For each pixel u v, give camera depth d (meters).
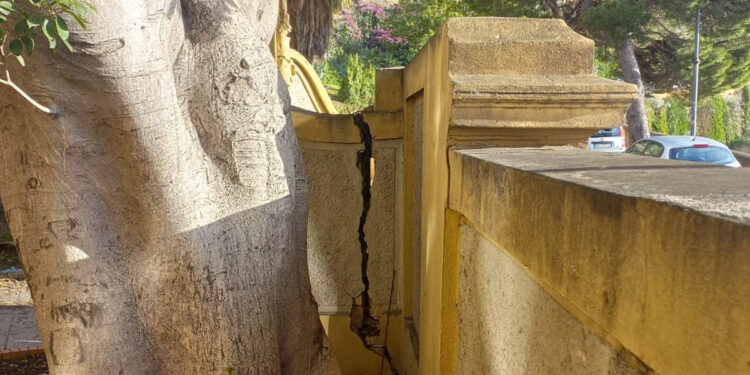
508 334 1.94
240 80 2.81
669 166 1.64
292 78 6.61
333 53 26.38
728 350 0.80
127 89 2.37
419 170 4.25
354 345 5.21
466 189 2.34
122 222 2.62
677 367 0.92
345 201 5.13
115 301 2.61
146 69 2.39
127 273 2.65
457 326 2.77
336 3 11.53
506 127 2.53
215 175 2.80
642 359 1.03
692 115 18.34
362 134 5.02
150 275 2.65
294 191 3.06
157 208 2.57
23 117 2.46
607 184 1.27
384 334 5.21
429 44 3.39
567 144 2.61
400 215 4.95
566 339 1.45
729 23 18.44
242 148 2.82
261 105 2.87
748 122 28.69
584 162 1.82
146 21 2.41
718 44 19.83
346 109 20.73
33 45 2.13
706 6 18.33
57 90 2.37
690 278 0.89
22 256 2.61
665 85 23.12
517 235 1.69
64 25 2.05
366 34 27.92
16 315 6.71
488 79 2.58
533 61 2.67
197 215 2.66
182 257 2.63
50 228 2.52
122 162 2.51
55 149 2.46
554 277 1.42
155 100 2.44
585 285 1.25
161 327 2.68
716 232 0.83
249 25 2.92
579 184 1.29
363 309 5.21
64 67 2.32
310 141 5.04
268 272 2.87
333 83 24.78
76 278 2.54
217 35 2.80
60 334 2.56
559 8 16.95
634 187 1.20
